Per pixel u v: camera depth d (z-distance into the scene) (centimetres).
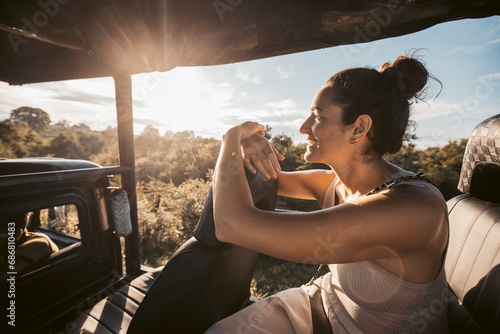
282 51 140
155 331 79
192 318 83
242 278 109
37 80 192
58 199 145
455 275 104
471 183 112
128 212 189
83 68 190
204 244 80
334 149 87
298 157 737
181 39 145
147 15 140
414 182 75
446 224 75
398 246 66
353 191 94
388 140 84
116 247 191
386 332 78
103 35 140
